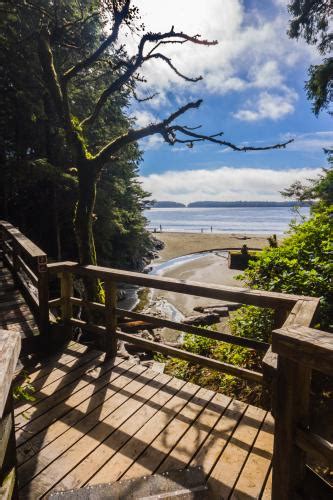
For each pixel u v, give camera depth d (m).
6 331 1.46
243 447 2.36
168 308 13.16
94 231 13.80
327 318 3.61
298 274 4.02
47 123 11.56
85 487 2.01
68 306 4.07
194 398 2.96
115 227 14.87
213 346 5.39
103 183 13.98
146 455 2.29
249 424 2.61
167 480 2.06
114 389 3.10
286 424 1.43
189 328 3.07
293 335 1.32
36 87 10.48
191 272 19.89
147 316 3.37
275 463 1.50
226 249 30.19
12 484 1.43
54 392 3.04
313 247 4.51
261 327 4.24
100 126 12.55
